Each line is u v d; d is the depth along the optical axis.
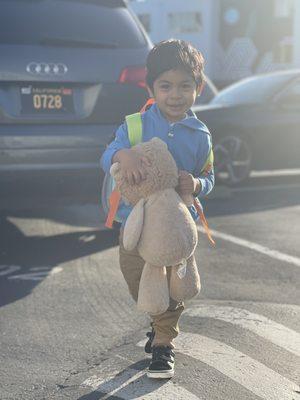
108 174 3.75
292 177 11.29
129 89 6.25
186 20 27.75
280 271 5.74
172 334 3.74
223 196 9.27
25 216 7.93
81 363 4.01
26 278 5.59
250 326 4.49
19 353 4.15
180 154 3.67
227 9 27.09
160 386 3.68
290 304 4.93
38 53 6.00
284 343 4.23
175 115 3.63
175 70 3.51
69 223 7.56
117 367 3.93
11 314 4.78
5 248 6.55
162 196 3.39
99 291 5.25
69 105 6.05
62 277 5.61
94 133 6.05
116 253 6.33
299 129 10.45
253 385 3.69
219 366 3.91
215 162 9.98
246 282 5.45
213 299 5.05
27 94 5.93
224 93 11.03
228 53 27.28
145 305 3.52
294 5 25.22
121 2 6.75
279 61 26.03
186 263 3.56
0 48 5.94
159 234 3.34
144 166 3.37
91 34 6.34
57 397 3.61
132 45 6.44
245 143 10.13
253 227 7.35
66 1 6.47
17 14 6.19
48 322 4.63
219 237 6.89
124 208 3.67
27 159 5.86
